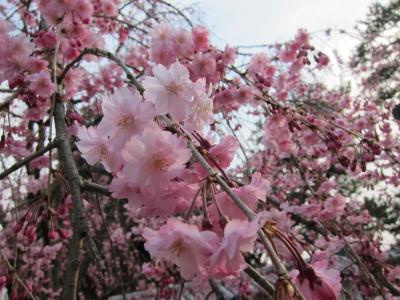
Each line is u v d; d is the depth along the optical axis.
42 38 2.63
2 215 5.64
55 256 5.35
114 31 3.85
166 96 1.22
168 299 3.75
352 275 3.68
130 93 1.21
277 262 0.75
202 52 2.56
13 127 3.45
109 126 1.19
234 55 2.65
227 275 0.84
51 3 2.55
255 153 4.57
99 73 4.55
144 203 1.23
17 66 2.36
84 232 1.70
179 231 0.86
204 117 1.31
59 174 2.08
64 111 2.40
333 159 3.91
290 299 0.70
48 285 6.28
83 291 7.54
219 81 2.65
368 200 9.77
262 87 2.74
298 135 4.17
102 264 1.49
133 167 1.09
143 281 6.69
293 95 5.59
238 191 1.03
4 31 2.33
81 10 2.59
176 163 1.09
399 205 9.87
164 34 2.45
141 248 7.47
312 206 3.55
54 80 2.14
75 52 2.70
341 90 7.12
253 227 0.80
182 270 0.89
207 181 0.96
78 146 1.26
